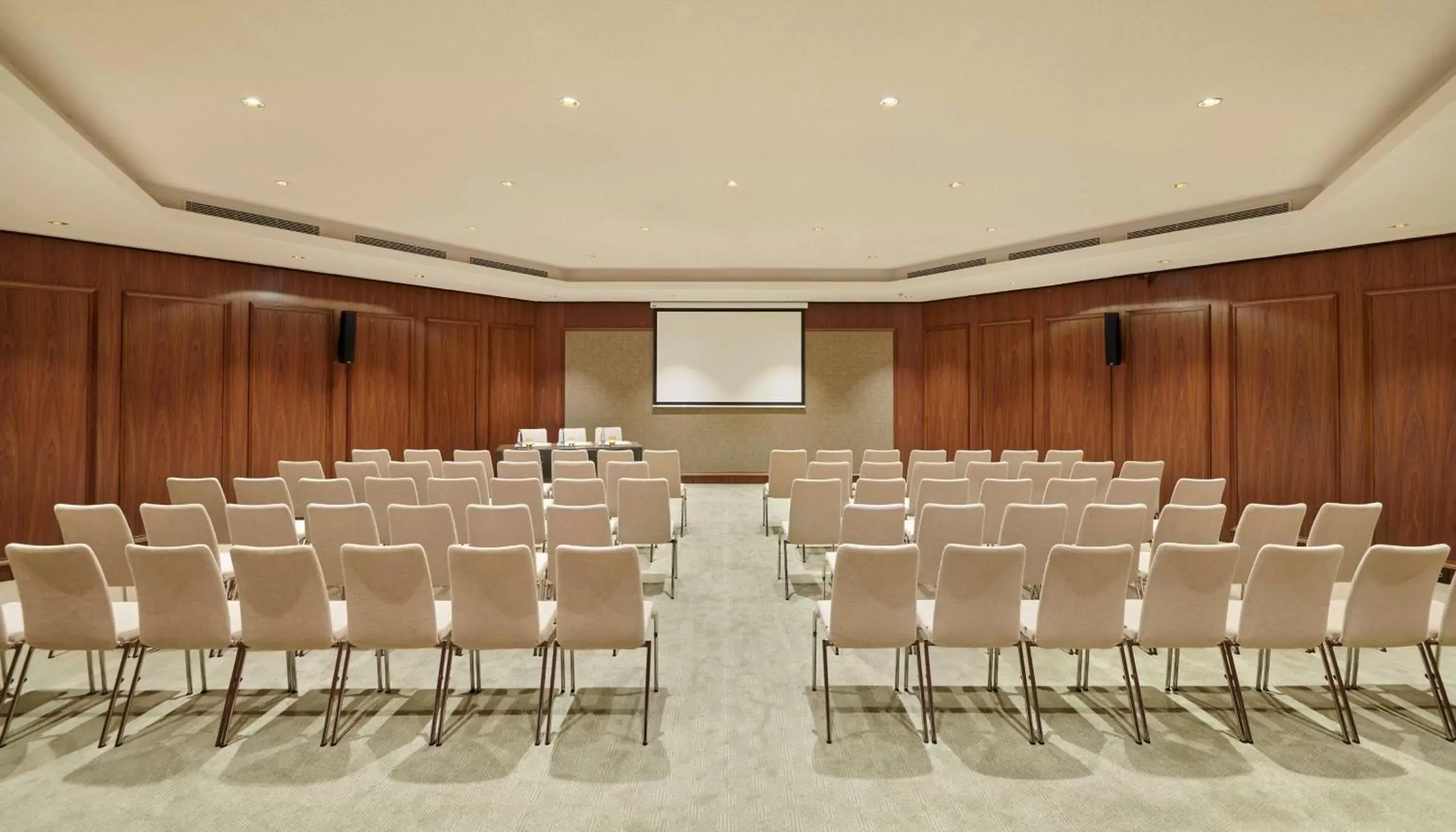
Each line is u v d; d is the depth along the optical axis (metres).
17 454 6.25
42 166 4.52
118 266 6.88
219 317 7.65
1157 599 3.03
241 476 7.80
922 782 2.77
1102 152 5.20
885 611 3.06
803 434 11.27
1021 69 3.90
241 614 3.00
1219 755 2.97
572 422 11.19
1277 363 7.34
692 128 4.75
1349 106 4.37
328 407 8.62
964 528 4.21
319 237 7.12
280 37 3.55
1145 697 3.53
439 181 5.90
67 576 2.96
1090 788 2.73
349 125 4.69
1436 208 5.43
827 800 2.64
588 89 4.16
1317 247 6.84
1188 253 7.35
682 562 6.20
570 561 2.97
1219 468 7.82
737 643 4.27
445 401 9.91
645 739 3.05
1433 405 6.25
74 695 3.50
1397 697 3.53
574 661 3.61
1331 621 3.30
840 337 11.23
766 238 8.12
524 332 10.94
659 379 11.24
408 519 4.03
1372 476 6.61
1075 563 2.99
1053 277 8.89
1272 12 3.31
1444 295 6.21
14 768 2.84
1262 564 3.00
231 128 4.71
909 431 11.16
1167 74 3.94
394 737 3.11
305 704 3.42
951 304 10.73
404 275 8.81
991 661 3.61
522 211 6.89
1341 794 2.69
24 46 3.62
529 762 2.91
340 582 4.17
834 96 4.25
